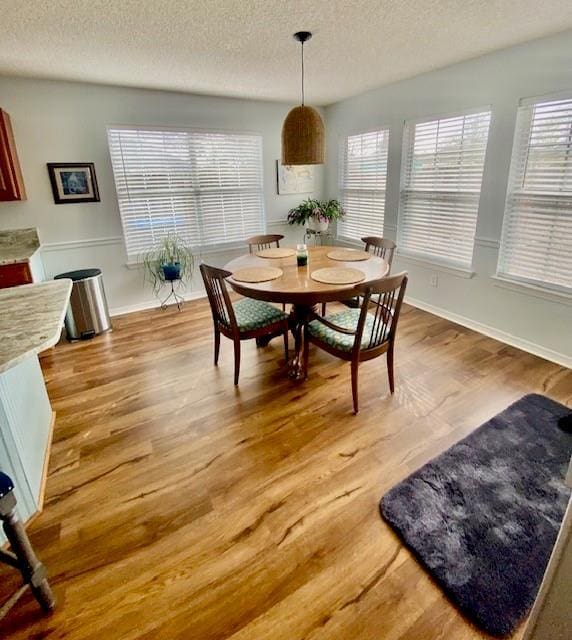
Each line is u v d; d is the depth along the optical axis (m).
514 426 2.12
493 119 2.91
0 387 1.46
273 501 1.68
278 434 2.12
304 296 2.24
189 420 2.27
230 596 1.30
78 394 2.58
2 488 1.08
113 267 3.97
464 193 3.29
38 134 3.31
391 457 1.92
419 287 3.93
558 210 2.65
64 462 1.95
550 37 2.47
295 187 4.93
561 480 1.74
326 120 4.83
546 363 2.82
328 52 2.72
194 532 1.54
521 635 1.16
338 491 1.72
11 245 3.39
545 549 1.42
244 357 3.06
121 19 2.08
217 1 1.92
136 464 1.93
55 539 1.52
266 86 3.67
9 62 2.73
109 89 3.51
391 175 3.99
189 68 3.02
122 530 1.56
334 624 1.20
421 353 3.02
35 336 1.32
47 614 1.25
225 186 4.43
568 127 2.50
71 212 3.61
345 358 2.28
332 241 5.24
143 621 1.23
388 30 2.35
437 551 1.42
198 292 4.60
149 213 4.05
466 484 1.73
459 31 2.40
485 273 3.23
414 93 3.53
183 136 4.02
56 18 2.04
